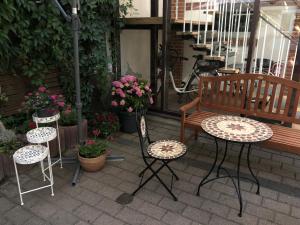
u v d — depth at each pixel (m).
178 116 4.00
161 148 2.23
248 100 2.90
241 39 4.20
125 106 3.40
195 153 2.97
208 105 3.14
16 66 2.91
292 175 2.57
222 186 2.38
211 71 4.35
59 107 3.01
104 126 3.31
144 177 2.51
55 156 2.83
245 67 3.63
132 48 4.57
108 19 3.71
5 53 2.67
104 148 2.63
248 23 3.81
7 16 2.51
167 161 2.22
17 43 2.81
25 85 3.11
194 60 5.54
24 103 2.88
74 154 2.88
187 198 2.21
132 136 3.41
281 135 2.51
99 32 3.53
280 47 3.74
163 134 3.47
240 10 3.73
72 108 3.28
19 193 2.12
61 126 2.94
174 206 2.12
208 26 4.33
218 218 1.99
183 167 2.68
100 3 3.43
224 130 2.11
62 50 3.17
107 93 3.73
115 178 2.49
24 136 2.69
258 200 2.20
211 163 2.77
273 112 2.78
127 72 4.08
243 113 2.94
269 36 4.29
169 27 3.74
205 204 2.14
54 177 2.49
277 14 4.38
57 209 2.08
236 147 3.11
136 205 2.12
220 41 3.87
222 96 3.04
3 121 2.88
